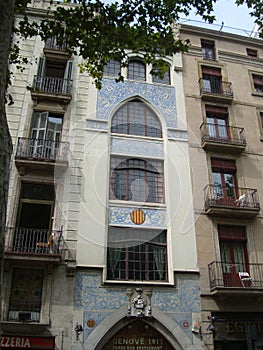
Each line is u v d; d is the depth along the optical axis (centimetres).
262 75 1691
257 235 1259
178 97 1465
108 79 1409
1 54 374
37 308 1005
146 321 1036
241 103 1555
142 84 1439
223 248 1231
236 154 1416
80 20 821
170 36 840
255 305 1118
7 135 354
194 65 1597
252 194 1316
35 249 1048
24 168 1158
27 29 827
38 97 1303
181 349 1014
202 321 1063
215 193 1305
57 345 945
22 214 1128
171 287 1091
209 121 1487
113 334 1008
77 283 1034
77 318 990
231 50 1716
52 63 1438
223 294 1087
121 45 830
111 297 1037
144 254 1137
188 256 1149
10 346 915
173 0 806
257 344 1055
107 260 1102
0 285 299
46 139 1230
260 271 1191
